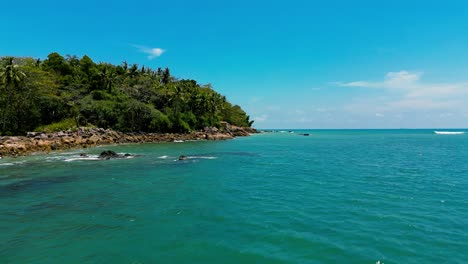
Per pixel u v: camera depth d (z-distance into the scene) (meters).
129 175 27.81
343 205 17.27
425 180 25.44
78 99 78.31
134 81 105.19
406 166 34.59
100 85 88.69
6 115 61.97
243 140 92.56
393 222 14.26
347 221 14.41
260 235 12.61
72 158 40.16
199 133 95.31
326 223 14.12
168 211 16.20
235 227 13.61
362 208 16.64
